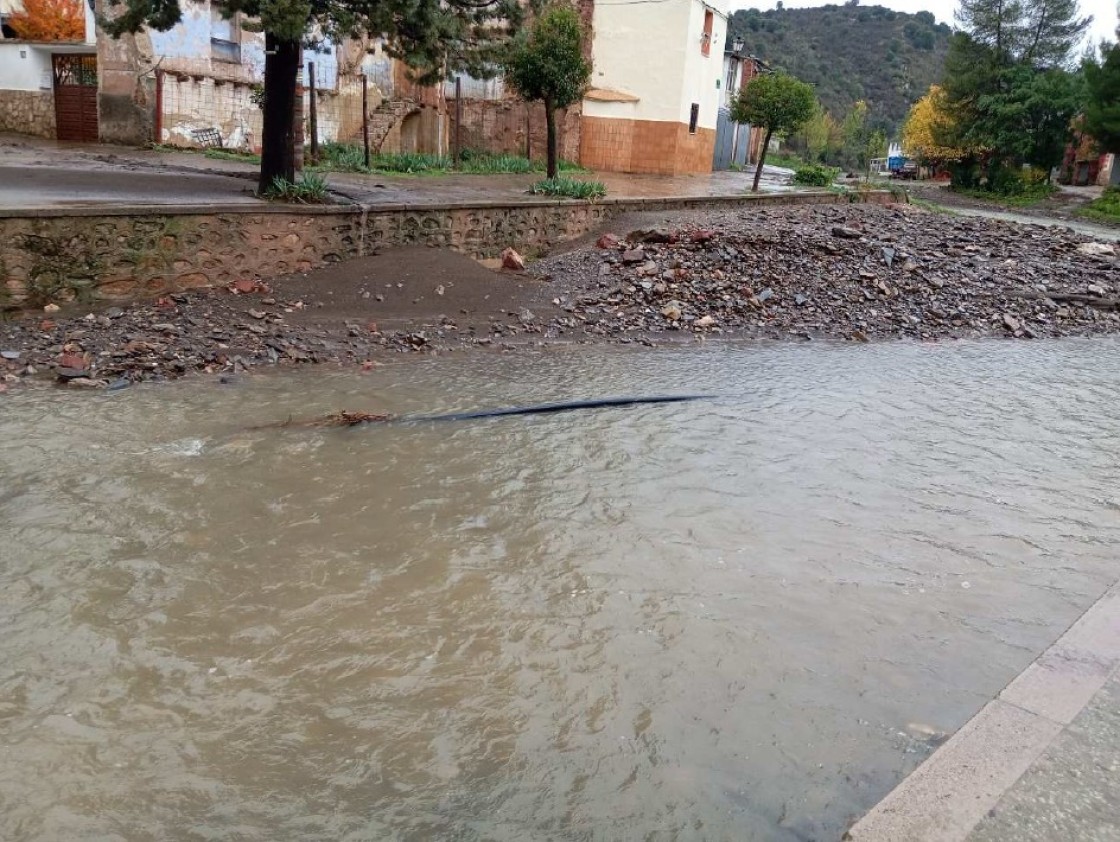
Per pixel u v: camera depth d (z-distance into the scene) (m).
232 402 7.76
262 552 4.98
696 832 3.00
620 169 28.75
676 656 4.07
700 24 28.45
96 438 6.66
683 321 11.99
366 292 11.62
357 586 4.64
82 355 8.52
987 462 7.01
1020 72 40.06
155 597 4.45
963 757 3.28
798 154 67.44
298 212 11.66
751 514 5.76
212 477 6.02
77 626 4.16
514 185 20.48
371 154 23.44
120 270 10.14
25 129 23.36
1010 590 4.83
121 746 3.36
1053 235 18.33
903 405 8.66
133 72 21.06
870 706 3.74
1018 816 2.97
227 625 4.22
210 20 22.06
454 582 4.71
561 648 4.11
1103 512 6.02
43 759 3.27
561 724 3.57
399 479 6.15
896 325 12.62
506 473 6.34
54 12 23.00
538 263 14.27
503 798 3.15
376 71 25.88
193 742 3.39
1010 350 11.73
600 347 10.79
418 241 13.33
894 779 3.29
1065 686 3.75
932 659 4.11
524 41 14.45
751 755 3.41
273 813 3.05
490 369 9.42
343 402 7.91
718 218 16.94
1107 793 3.08
